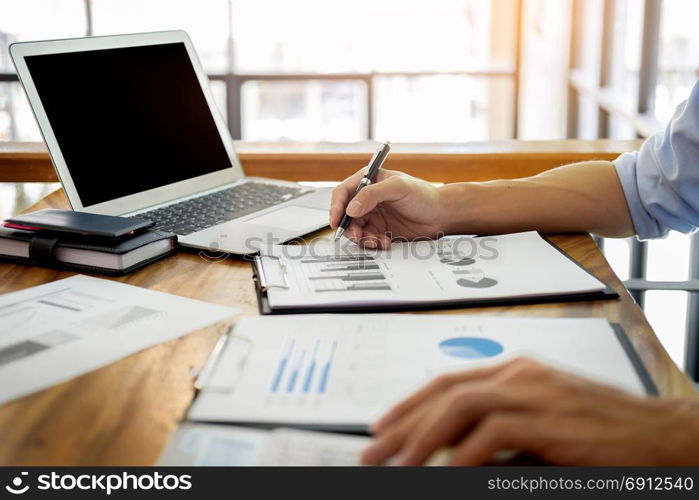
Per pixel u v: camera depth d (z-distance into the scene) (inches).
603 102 147.6
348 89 196.1
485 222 40.6
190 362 26.0
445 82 197.6
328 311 30.3
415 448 18.5
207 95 51.3
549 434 18.2
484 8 194.1
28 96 39.4
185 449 19.9
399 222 39.8
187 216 43.3
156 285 34.0
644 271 97.1
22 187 66.9
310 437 20.2
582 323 28.0
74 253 36.0
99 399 23.3
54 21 179.8
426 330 27.6
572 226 41.7
